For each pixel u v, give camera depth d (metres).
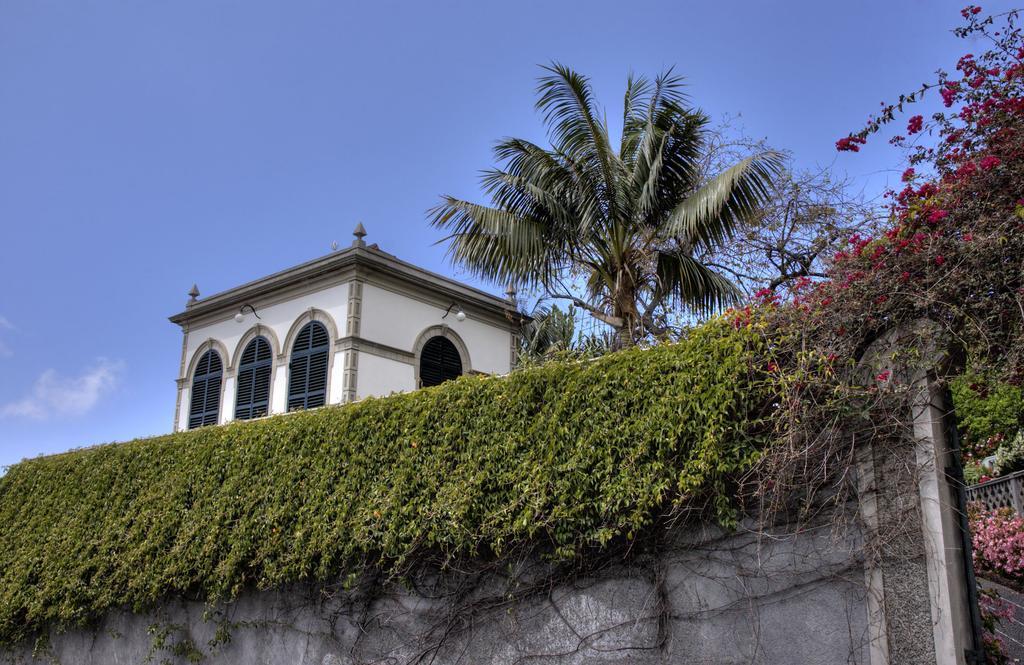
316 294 19.41
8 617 10.51
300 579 7.98
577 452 6.16
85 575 9.92
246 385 20.25
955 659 4.37
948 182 5.00
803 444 5.04
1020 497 10.32
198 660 8.70
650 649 5.71
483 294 21.75
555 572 6.31
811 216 13.48
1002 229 4.48
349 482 7.75
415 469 7.27
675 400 5.69
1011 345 4.44
